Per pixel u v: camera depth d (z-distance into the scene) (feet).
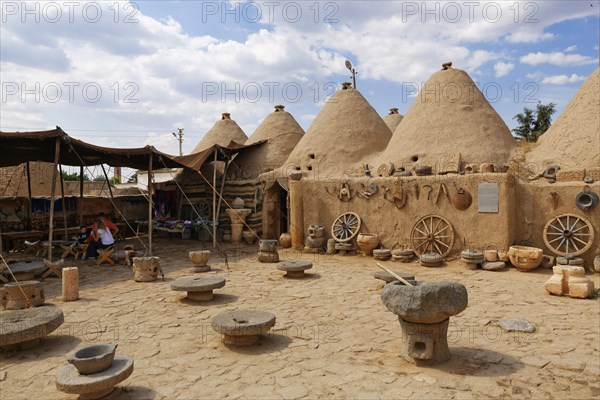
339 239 46.06
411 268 38.45
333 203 47.67
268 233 55.57
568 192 36.47
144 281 33.71
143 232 69.56
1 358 18.86
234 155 64.34
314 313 25.22
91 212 60.90
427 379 16.15
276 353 19.12
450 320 23.40
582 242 35.17
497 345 19.61
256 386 15.89
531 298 27.71
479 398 14.66
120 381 15.14
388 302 17.65
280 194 57.57
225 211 59.77
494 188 37.83
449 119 46.09
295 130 65.72
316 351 19.30
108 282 33.71
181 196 65.41
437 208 40.91
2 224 49.80
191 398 15.02
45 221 54.90
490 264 36.50
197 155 53.83
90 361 14.82
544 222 37.63
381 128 56.44
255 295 29.58
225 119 75.51
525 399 14.57
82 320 24.04
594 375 16.39
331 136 54.60
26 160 46.34
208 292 28.25
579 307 25.57
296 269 34.06
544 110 94.43
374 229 44.86
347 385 15.81
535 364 17.42
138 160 48.52
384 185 44.06
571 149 39.68
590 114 40.09
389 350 19.25
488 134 44.70
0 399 15.24
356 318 24.17
